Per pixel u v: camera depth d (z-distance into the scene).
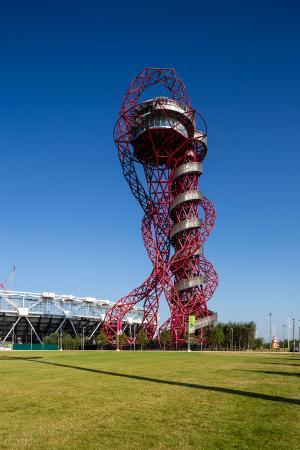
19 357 62.75
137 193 112.06
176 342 113.31
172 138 109.81
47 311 142.12
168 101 107.44
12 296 139.25
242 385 24.62
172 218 114.25
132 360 53.09
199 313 113.94
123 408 16.94
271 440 12.05
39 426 13.80
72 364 44.72
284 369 38.31
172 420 14.70
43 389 22.77
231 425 13.91
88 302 153.75
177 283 111.69
